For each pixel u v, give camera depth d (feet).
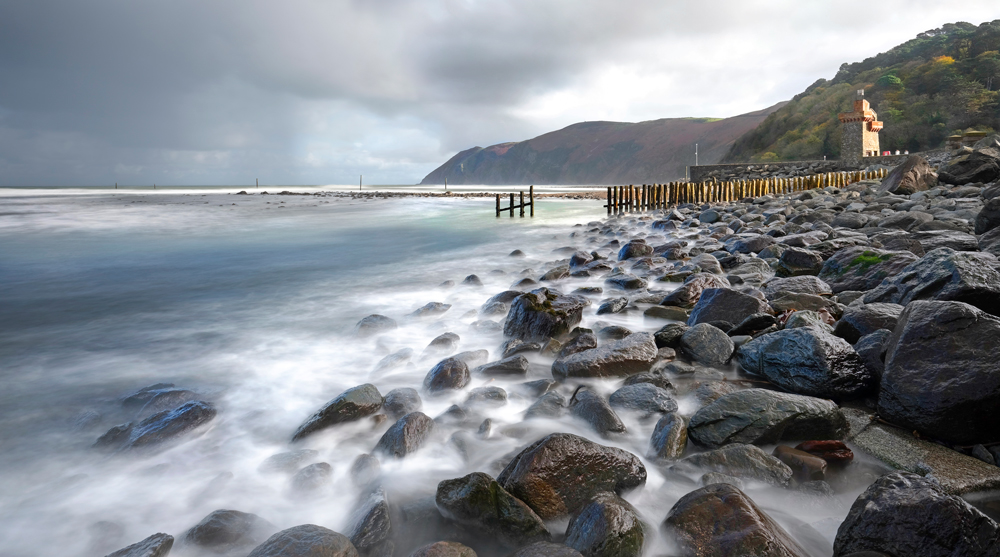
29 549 7.76
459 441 10.02
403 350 15.74
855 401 10.93
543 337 16.30
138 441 10.50
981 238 21.88
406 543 7.47
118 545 7.83
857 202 47.80
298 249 45.19
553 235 54.49
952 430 8.95
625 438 10.12
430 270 33.01
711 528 6.70
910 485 6.61
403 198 166.71
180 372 15.38
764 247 29.63
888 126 260.83
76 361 16.48
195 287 28.63
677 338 14.96
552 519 7.61
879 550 6.33
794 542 6.82
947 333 9.62
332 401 11.07
